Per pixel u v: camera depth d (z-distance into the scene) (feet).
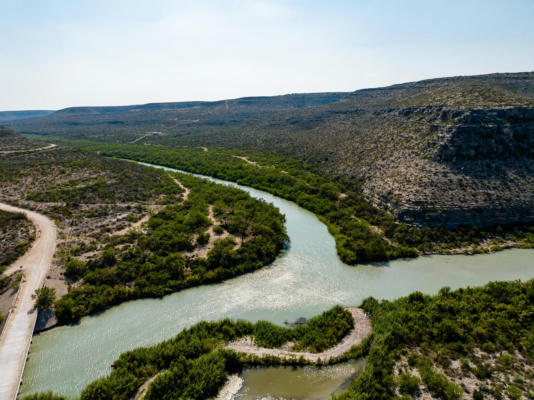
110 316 172.76
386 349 145.38
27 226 255.09
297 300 189.37
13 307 164.25
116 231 265.13
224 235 266.16
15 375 130.52
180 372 130.00
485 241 258.78
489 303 172.96
